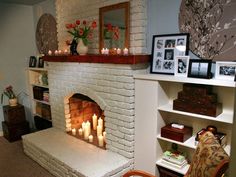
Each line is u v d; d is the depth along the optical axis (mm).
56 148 2695
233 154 766
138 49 2293
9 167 2789
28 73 4031
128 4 2260
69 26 2736
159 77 1976
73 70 2842
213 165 1255
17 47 3936
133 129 2312
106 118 2531
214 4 1785
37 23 3959
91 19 2744
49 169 2639
